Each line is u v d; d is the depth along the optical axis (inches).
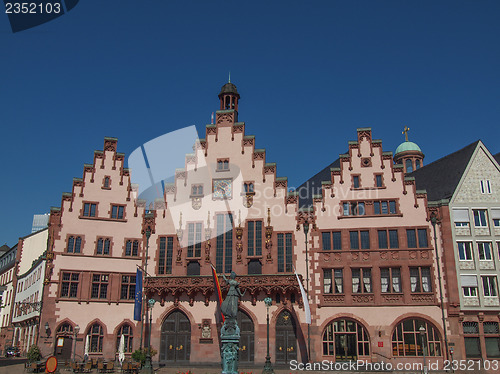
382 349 1782.7
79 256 1957.4
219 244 1982.0
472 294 1784.0
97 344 1894.7
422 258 1846.7
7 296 3129.9
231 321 1247.5
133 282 1988.2
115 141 2111.2
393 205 1921.8
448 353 1732.3
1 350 2746.1
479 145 1956.2
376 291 1838.1
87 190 2033.7
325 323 1833.2
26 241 2982.3
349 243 1902.1
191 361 1863.9
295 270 1894.7
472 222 1854.1
